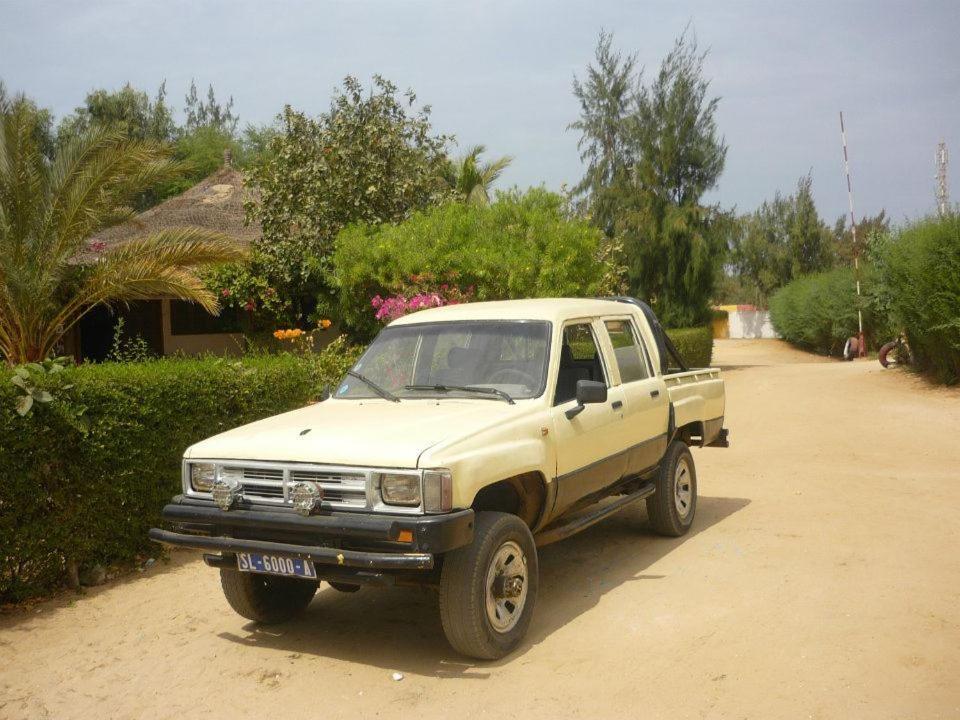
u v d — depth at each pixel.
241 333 19.09
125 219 13.91
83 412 6.33
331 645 5.37
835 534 7.44
